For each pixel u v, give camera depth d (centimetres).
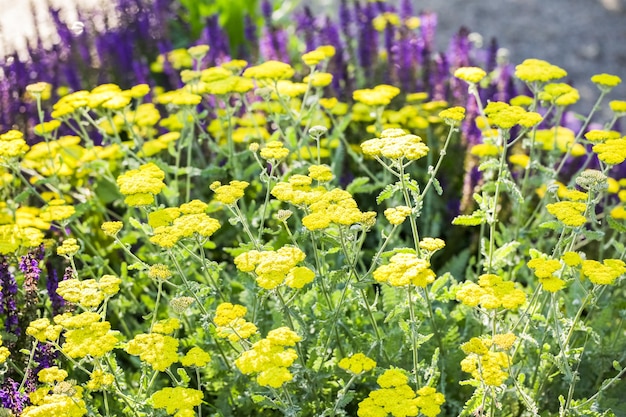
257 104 510
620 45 919
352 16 688
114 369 329
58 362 357
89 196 475
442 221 529
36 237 366
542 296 373
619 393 387
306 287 389
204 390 390
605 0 1031
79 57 667
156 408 304
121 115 465
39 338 296
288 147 473
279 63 441
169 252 328
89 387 287
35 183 436
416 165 538
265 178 372
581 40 932
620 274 304
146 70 602
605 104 803
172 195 451
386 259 436
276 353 275
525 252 437
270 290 318
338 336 364
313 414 350
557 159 477
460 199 518
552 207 326
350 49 631
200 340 379
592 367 386
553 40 933
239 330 293
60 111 446
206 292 344
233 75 496
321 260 407
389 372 292
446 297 368
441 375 365
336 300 372
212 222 326
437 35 944
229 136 455
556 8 1010
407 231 509
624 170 511
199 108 548
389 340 372
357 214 310
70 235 446
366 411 276
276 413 370
